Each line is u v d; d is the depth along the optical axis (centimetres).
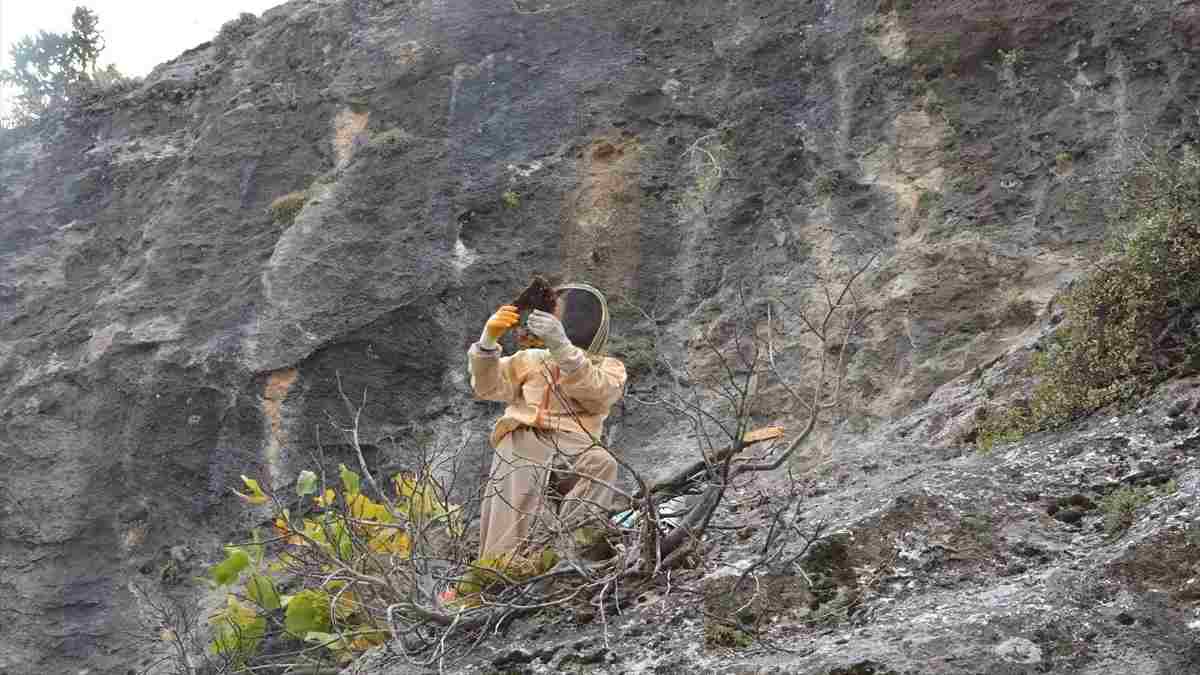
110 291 1205
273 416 1005
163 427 1036
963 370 805
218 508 986
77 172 1398
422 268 1048
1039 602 408
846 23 1115
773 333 906
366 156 1155
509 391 575
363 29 1329
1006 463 529
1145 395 565
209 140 1271
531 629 489
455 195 1098
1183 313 589
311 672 555
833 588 465
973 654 386
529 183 1095
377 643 543
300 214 1121
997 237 877
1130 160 872
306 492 571
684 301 977
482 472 910
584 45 1212
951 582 455
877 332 859
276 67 1352
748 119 1080
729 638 445
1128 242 620
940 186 942
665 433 881
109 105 1478
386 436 974
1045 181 905
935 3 1070
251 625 602
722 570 479
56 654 952
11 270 1291
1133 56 947
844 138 1023
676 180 1066
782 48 1128
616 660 445
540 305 570
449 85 1205
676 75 1153
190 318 1100
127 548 1001
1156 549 418
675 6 1219
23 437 1096
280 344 1030
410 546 497
